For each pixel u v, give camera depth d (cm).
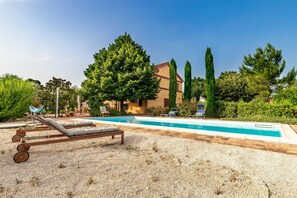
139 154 468
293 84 2595
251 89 2866
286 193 280
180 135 668
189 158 436
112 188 290
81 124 744
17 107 1280
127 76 1925
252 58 2869
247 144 529
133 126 902
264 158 416
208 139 597
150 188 293
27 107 1400
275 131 892
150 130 781
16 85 1338
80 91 2225
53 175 335
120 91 1900
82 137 496
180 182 316
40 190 279
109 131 562
